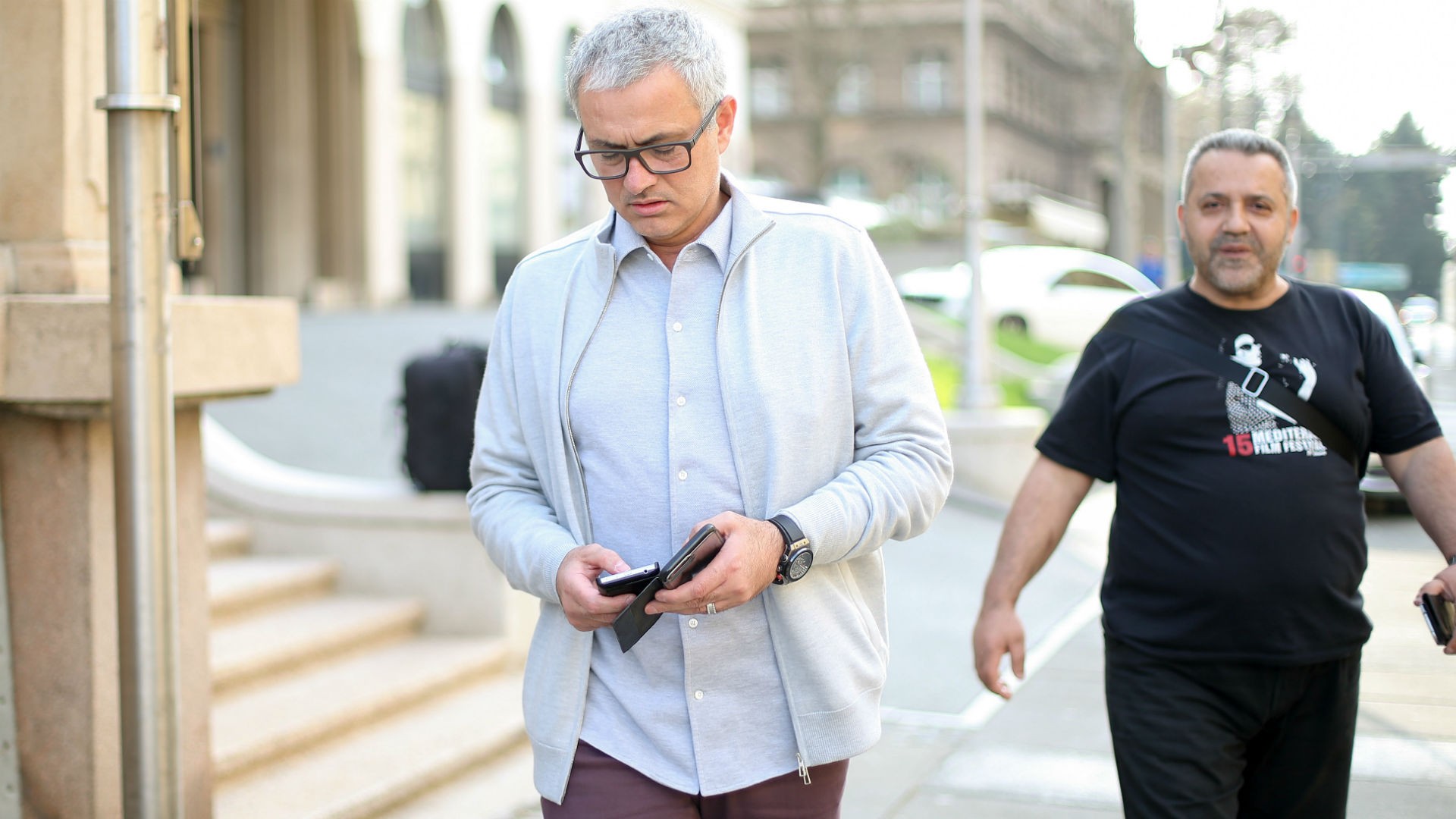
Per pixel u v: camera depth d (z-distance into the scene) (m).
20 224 3.18
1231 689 2.46
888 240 23.06
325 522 5.48
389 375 11.02
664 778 2.01
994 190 42.06
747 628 2.03
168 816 2.20
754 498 2.00
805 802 2.07
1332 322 2.59
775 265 2.05
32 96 3.15
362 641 5.03
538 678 2.11
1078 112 55.31
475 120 26.06
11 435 3.19
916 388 2.11
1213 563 2.46
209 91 21.19
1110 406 2.64
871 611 2.16
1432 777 3.29
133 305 2.14
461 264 25.78
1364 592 3.38
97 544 3.17
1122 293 17.12
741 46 35.72
